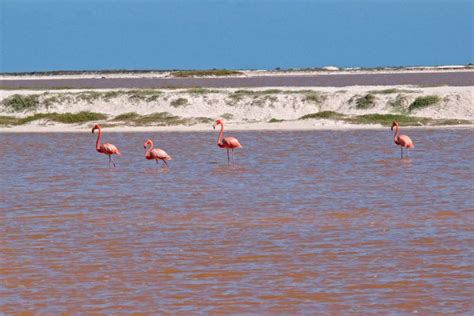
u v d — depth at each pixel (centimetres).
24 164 5862
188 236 3300
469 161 5619
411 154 6056
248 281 2608
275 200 4166
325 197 4234
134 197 4344
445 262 2808
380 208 3888
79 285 2589
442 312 2280
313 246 3084
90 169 5562
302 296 2439
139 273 2723
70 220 3697
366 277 2633
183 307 2355
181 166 5659
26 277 2688
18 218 3766
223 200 4194
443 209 3841
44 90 10938
